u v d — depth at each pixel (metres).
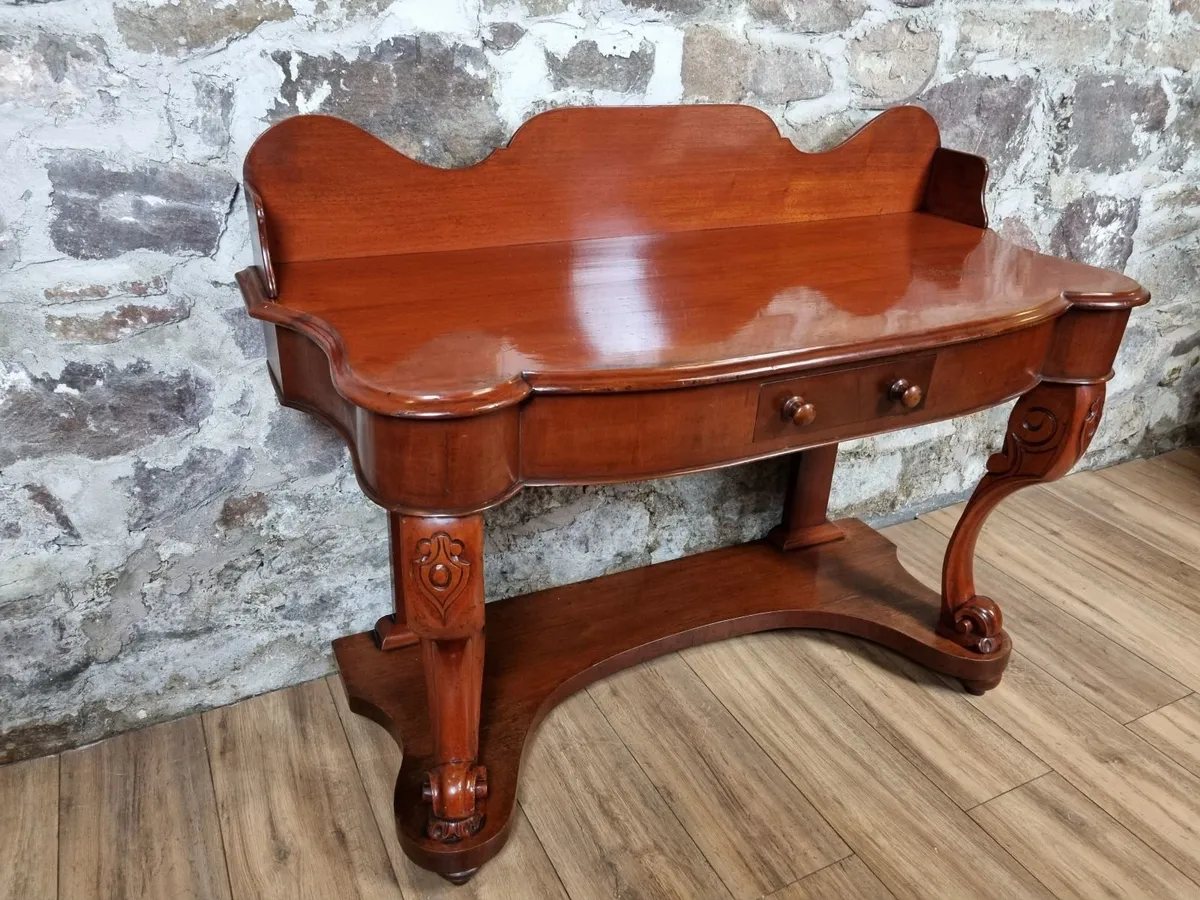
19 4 1.12
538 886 1.32
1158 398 2.58
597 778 1.51
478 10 1.36
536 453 1.07
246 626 1.59
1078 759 1.58
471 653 1.22
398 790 1.37
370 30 1.30
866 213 1.73
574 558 1.87
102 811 1.41
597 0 1.43
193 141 1.26
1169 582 2.08
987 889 1.34
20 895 1.28
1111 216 2.19
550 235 1.47
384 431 0.97
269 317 1.13
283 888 1.31
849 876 1.35
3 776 1.46
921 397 1.24
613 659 1.66
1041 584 2.06
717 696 1.70
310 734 1.57
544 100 1.46
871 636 1.79
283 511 1.55
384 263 1.34
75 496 1.38
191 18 1.20
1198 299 2.48
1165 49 2.05
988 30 1.81
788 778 1.52
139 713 1.56
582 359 1.04
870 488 2.21
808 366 1.10
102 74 1.18
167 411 1.39
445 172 1.35
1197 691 1.75
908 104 1.78
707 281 1.33
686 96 1.57
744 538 2.07
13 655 1.42
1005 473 1.57
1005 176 2.01
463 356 1.03
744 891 1.33
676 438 1.10
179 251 1.31
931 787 1.51
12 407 1.29
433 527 1.04
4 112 1.16
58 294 1.27
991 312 1.24
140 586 1.48
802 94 1.67
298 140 1.25
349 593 1.66
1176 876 1.37
